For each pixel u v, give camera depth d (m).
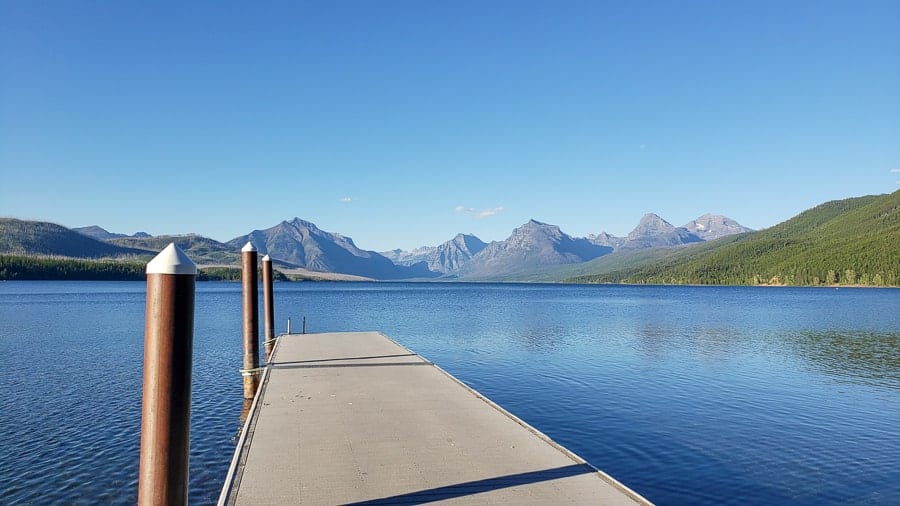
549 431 14.92
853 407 17.86
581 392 19.55
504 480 7.96
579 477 8.09
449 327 42.53
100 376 21.97
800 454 13.35
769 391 20.02
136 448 13.45
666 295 122.62
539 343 32.78
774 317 54.16
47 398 18.31
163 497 5.66
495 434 10.14
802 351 30.25
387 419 11.13
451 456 8.95
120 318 48.28
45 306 64.69
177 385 5.69
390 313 59.38
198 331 38.56
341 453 9.05
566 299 100.69
